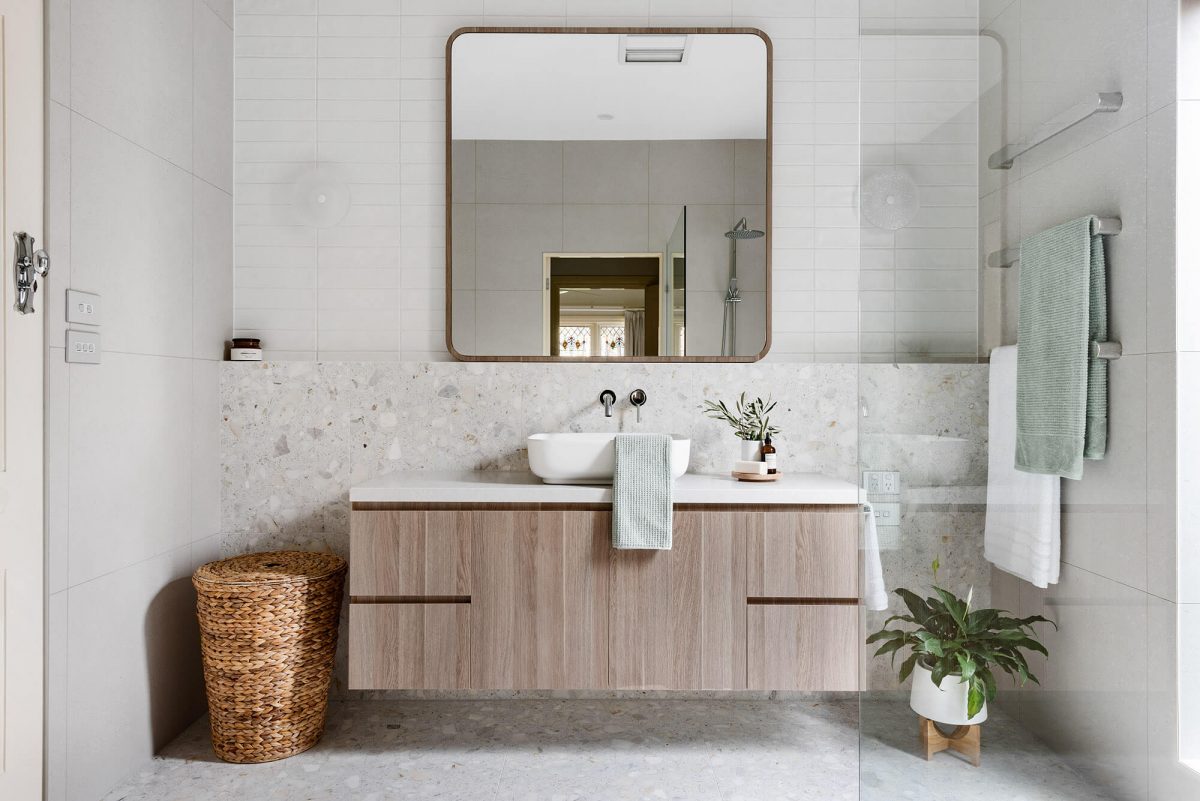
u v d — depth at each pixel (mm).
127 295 2090
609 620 2195
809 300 2709
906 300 1500
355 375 2637
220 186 2594
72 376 1881
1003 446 1390
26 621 1735
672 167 2695
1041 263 1344
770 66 2678
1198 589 1231
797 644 2195
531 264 2695
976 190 1419
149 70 2188
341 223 2699
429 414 2650
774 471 2426
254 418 2617
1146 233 1252
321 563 2350
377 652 2199
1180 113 1223
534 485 2254
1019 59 1367
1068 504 1322
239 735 2164
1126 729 1282
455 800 1981
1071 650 1323
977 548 1422
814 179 2707
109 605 2014
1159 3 1235
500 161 2691
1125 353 1271
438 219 2705
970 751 1421
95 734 1958
